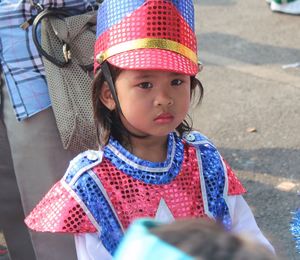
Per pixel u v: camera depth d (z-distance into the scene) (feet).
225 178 10.17
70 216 9.45
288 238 18.33
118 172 9.62
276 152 23.32
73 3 13.10
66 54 12.78
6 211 15.11
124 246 4.73
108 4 9.41
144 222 5.01
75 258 13.37
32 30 12.80
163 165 9.69
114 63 9.13
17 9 12.96
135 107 9.14
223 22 37.37
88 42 12.92
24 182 13.67
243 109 26.78
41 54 12.85
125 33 9.19
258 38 34.78
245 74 30.32
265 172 22.04
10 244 15.58
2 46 13.10
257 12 38.65
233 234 4.54
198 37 35.27
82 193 9.50
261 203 20.25
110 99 9.61
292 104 27.04
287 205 20.06
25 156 13.44
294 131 24.81
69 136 12.76
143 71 9.00
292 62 31.48
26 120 13.16
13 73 13.07
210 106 27.09
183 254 4.25
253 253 4.26
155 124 9.17
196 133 10.48
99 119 9.80
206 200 9.91
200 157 10.08
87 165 9.64
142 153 9.68
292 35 34.99
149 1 9.08
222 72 30.66
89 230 9.46
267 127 25.20
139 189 9.57
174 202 9.68
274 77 29.86
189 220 4.75
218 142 24.29
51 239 13.28
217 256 4.21
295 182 21.39
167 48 9.11
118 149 9.67
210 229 4.52
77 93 12.82
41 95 13.12
